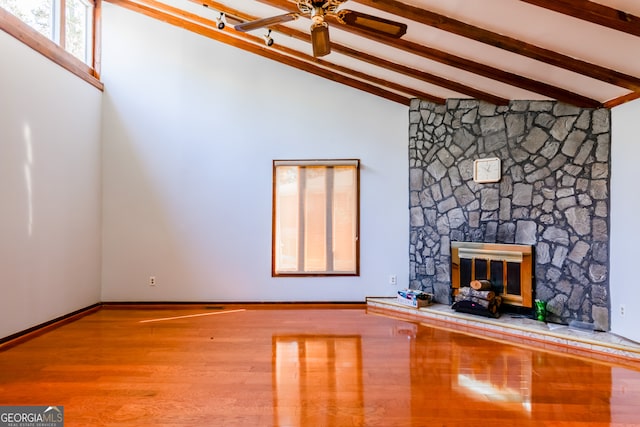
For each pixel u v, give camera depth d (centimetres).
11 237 347
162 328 409
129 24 505
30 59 369
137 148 505
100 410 234
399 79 452
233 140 511
